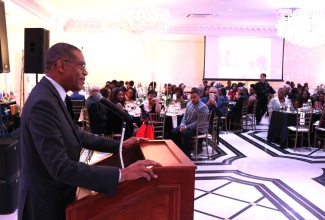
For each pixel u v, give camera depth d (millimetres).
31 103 1274
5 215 3465
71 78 1371
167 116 6324
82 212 1229
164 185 1290
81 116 7090
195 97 5891
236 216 3562
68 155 1343
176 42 13516
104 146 1678
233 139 7781
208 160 5859
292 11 9352
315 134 6914
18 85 10039
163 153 1569
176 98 7953
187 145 5789
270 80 12898
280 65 12859
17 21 9016
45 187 1322
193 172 1306
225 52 12641
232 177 4906
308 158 6094
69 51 1359
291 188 4465
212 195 4168
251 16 10578
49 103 1268
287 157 6160
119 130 3570
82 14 10516
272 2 8352
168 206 1301
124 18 8289
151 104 6129
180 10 9750
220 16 10648
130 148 1733
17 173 3592
